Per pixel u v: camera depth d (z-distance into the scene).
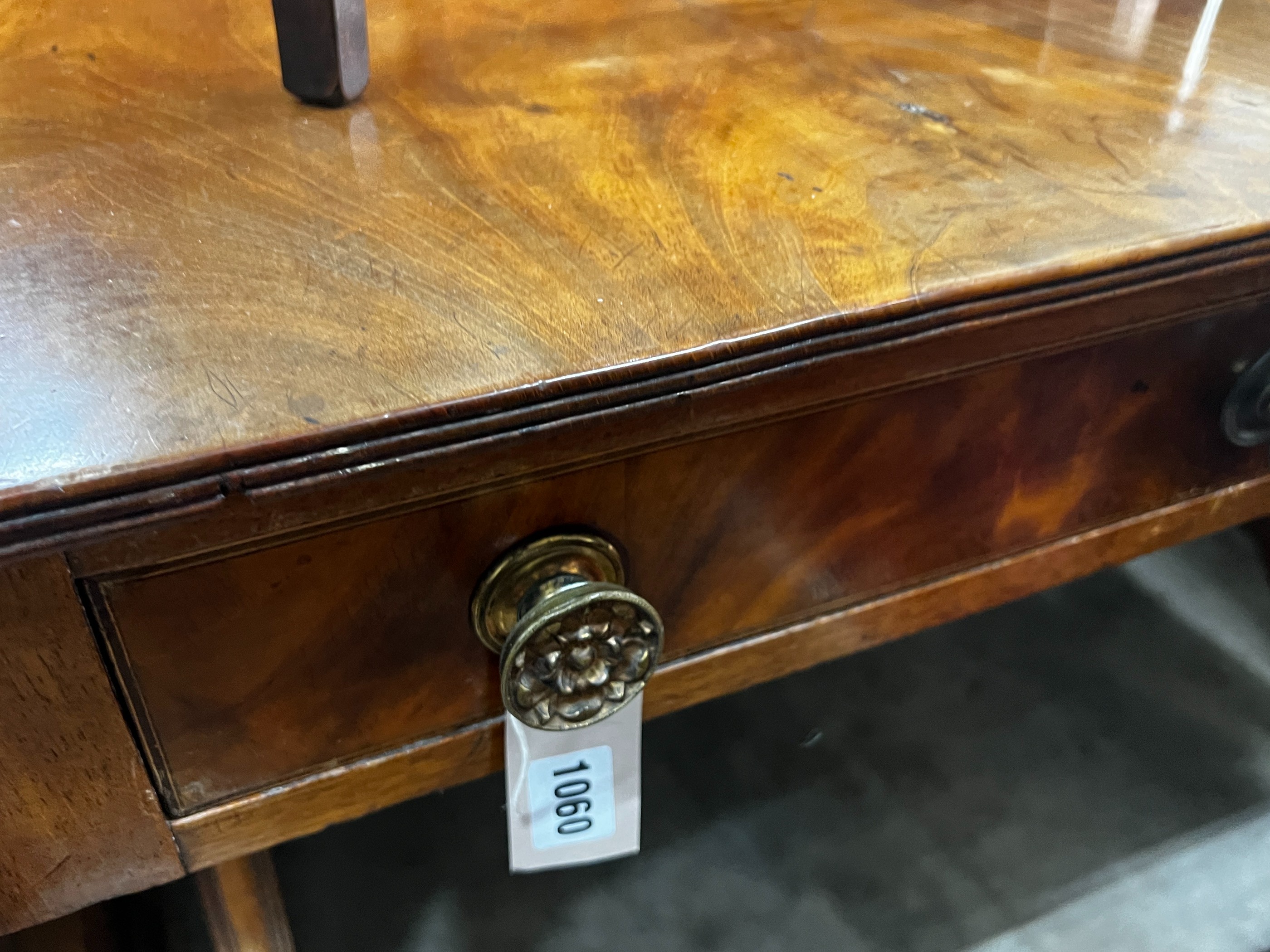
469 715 0.42
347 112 0.52
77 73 0.54
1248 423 0.52
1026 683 1.00
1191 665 1.02
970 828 0.85
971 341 0.40
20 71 0.54
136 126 0.49
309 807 0.41
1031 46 0.67
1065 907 0.79
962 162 0.49
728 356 0.34
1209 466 0.55
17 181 0.43
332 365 0.32
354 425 0.30
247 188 0.43
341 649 0.37
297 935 0.76
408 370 0.32
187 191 0.43
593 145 0.49
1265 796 0.88
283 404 0.30
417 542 0.35
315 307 0.35
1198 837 0.85
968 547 0.50
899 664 1.02
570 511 0.38
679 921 0.78
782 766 0.91
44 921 0.38
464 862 0.82
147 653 0.33
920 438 0.44
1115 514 0.54
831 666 1.02
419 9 0.69
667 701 0.47
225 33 0.62
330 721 0.39
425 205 0.43
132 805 0.36
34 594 0.29
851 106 0.56
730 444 0.39
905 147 0.50
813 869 0.82
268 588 0.33
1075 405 0.47
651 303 0.36
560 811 0.48
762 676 0.49
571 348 0.34
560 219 0.42
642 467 0.38
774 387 0.37
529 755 0.45
